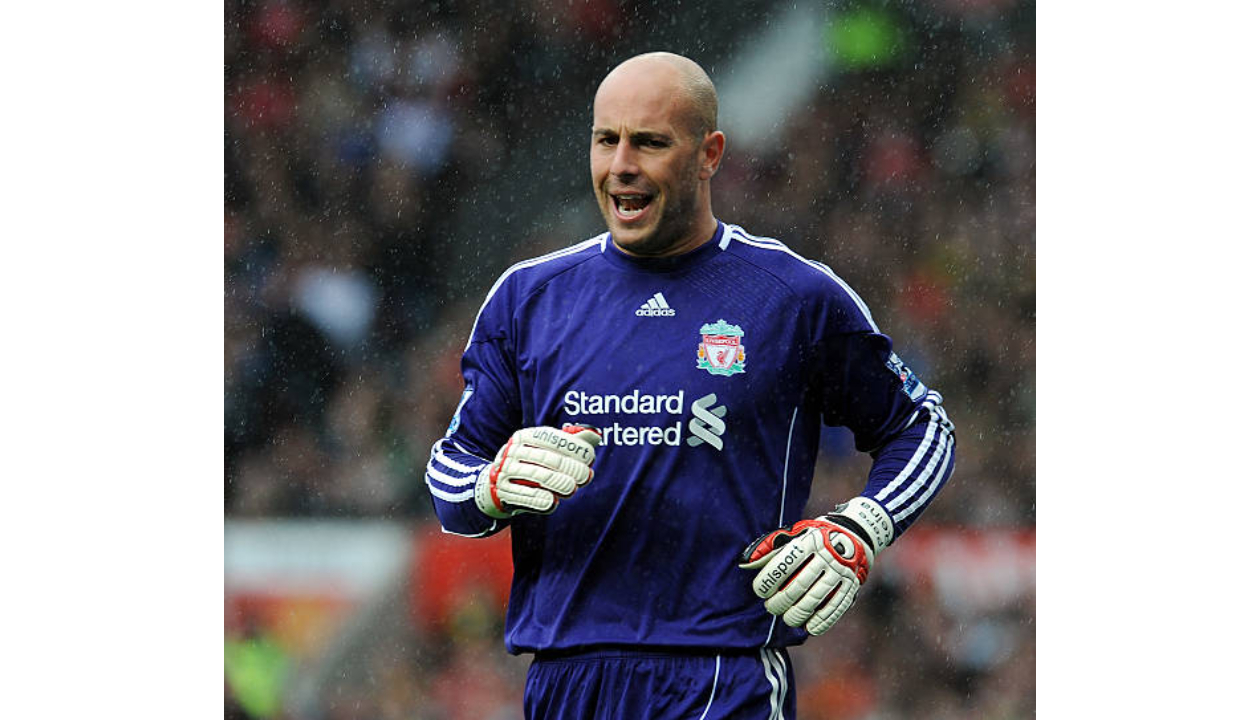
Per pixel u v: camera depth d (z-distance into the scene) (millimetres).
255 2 47094
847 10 49500
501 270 45875
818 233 47312
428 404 43531
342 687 35312
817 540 14906
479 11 47500
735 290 15633
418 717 34719
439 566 36031
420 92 46938
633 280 15719
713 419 15297
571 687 15414
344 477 42000
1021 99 48844
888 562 37750
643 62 15281
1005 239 46812
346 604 36531
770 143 48469
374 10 47125
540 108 47000
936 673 36844
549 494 14422
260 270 45062
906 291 46188
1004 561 39750
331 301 44938
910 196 47719
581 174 46812
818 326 15633
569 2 47812
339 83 46844
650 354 15414
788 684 15781
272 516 40812
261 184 45969
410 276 45438
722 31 49000
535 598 15680
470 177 46531
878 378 15797
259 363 43906
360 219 45750
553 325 15742
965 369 44906
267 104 46500
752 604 15406
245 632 36125
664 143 15086
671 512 15234
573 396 15469
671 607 15281
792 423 15664
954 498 41844
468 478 15211
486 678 34969
